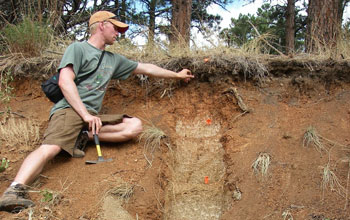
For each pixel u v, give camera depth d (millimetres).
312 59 4059
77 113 3127
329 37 4984
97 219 2635
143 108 4051
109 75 3430
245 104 3830
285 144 3373
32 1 5395
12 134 3510
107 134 3369
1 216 2518
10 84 4277
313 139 3330
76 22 7070
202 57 4125
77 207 2707
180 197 3363
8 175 3074
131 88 4160
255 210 2807
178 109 4051
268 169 3131
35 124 3752
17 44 4445
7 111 3896
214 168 3572
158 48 4414
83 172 3086
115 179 3023
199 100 4082
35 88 4223
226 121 3873
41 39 4598
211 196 3336
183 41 4453
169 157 3555
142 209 2877
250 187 3008
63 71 3158
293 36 10500
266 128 3588
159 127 3811
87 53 3334
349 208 2686
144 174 3176
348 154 3174
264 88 3977
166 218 3113
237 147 3453
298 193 2881
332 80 3941
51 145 2949
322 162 3123
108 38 3449
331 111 3682
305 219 2645
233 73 3992
